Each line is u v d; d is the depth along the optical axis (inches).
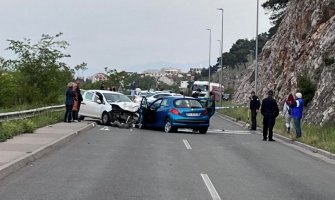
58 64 1339.8
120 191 398.3
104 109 1115.9
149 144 756.0
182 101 1008.9
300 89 1369.3
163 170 510.3
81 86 2127.2
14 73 1284.4
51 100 1336.1
